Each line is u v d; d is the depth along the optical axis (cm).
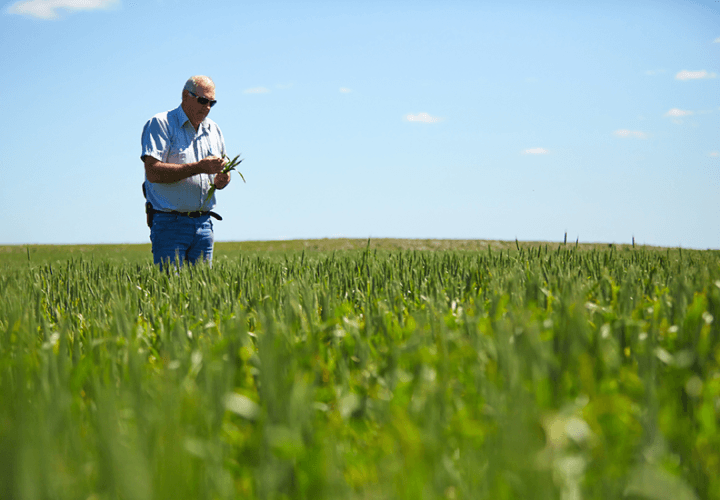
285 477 122
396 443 133
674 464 132
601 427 132
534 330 167
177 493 109
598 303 284
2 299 356
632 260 511
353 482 135
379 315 243
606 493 120
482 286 365
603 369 168
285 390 141
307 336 221
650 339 188
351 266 501
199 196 672
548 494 103
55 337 239
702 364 168
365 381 189
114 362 202
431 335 212
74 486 116
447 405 158
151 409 137
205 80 659
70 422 142
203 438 138
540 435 123
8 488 101
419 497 113
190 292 382
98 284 472
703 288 268
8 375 176
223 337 239
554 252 553
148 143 640
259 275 489
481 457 134
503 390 151
